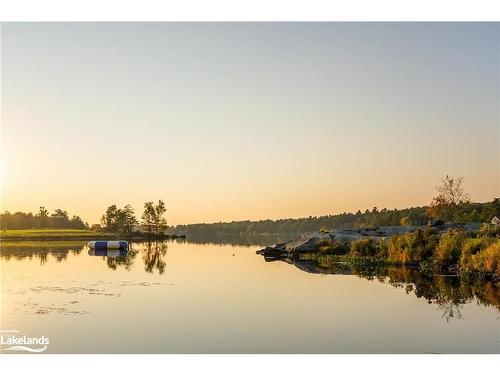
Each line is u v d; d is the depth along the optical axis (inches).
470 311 776.9
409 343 613.9
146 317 743.7
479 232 1455.5
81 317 746.8
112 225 4992.6
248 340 628.1
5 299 886.4
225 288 1027.3
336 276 1219.9
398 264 1407.5
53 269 1407.5
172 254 2149.4
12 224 4564.5
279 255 2042.3
